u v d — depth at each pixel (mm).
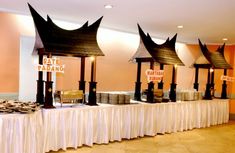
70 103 4578
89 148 4469
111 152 4332
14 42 4965
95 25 4809
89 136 4543
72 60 5754
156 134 5668
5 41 4859
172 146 4922
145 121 5445
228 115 7633
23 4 4363
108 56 6379
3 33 4828
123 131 5094
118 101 4992
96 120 4637
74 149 4359
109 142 4887
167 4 3994
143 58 5684
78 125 4379
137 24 5477
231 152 4750
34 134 3562
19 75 5117
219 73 8289
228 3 3791
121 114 4984
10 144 3291
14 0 4113
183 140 5406
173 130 6039
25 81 5488
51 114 4020
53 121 4043
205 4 3893
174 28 5902
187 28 5836
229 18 4719
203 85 8242
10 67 4941
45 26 4168
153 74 5523
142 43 5516
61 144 4223
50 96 4102
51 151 4156
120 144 4824
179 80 8031
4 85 4887
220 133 6258
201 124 6754
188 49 8133
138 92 5797
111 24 5738
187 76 8109
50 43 4035
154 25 5668
